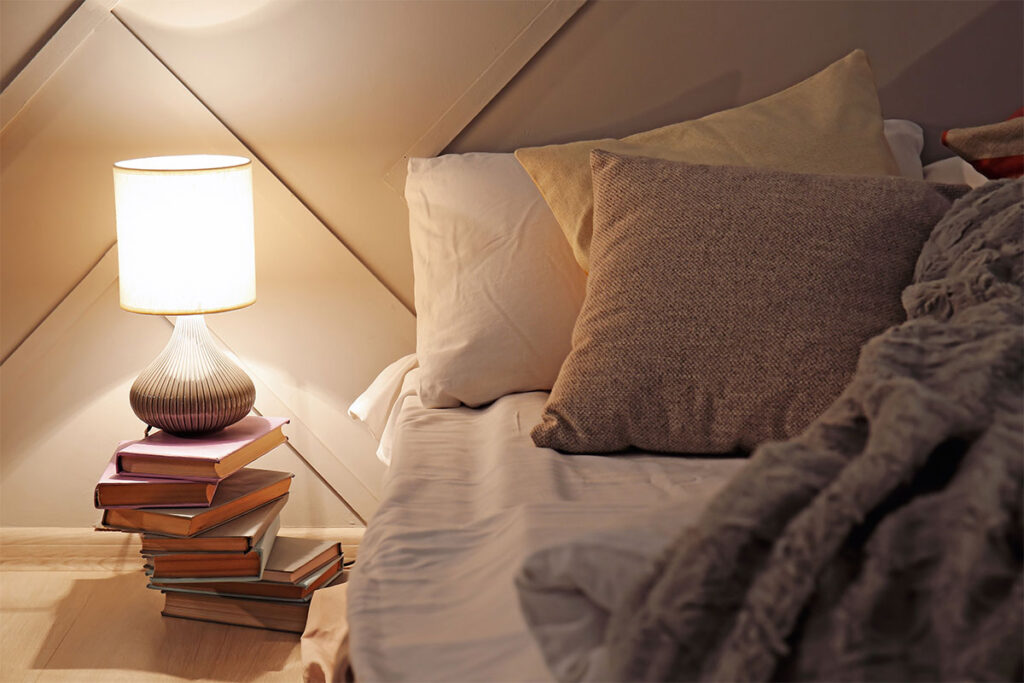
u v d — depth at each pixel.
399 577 0.97
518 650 0.77
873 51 1.98
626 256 1.36
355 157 2.00
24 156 1.95
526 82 1.97
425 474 1.32
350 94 1.96
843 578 0.65
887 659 0.61
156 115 1.94
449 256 1.77
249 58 1.94
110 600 1.92
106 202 1.99
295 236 2.02
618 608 0.69
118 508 1.72
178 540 1.74
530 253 1.69
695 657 0.65
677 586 0.67
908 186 1.34
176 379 1.76
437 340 1.71
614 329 1.32
